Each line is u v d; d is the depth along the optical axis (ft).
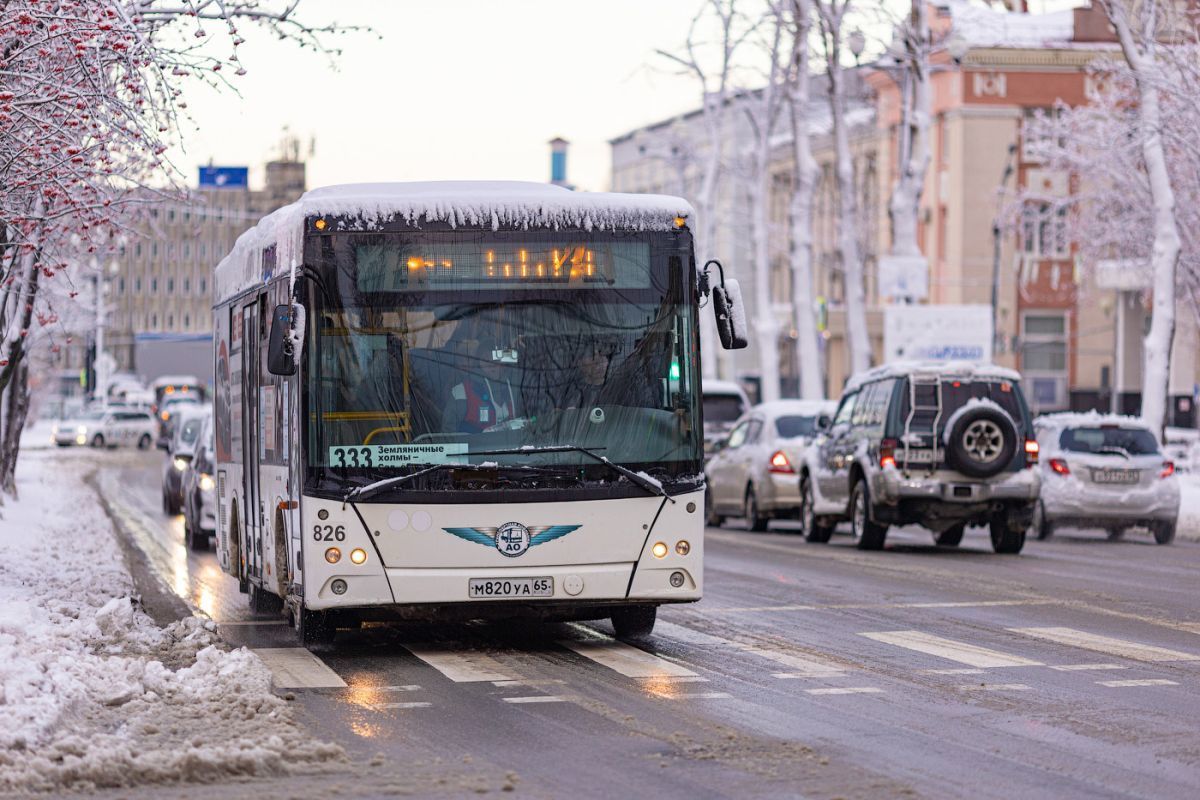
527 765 39.14
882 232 360.69
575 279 58.08
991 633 63.82
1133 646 59.77
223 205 609.42
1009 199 266.57
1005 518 105.91
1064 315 338.34
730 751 40.65
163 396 462.19
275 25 69.00
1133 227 208.74
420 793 36.14
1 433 156.97
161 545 117.08
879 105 356.59
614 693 49.83
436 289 57.41
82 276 153.17
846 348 368.68
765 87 235.40
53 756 38.29
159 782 36.99
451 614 57.06
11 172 69.00
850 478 111.14
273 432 63.57
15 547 96.63
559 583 57.06
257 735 41.91
